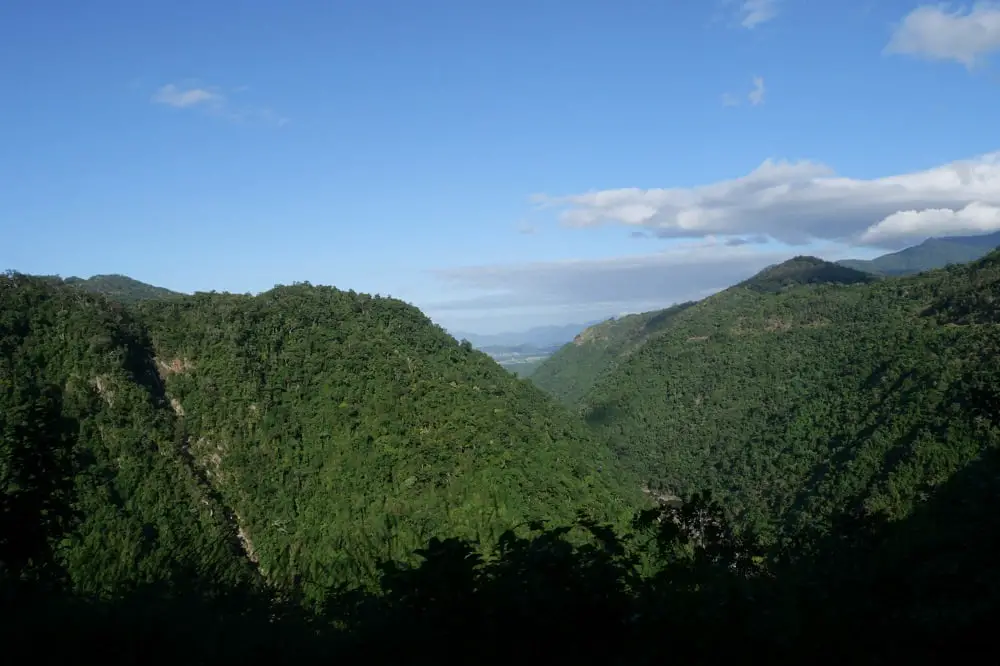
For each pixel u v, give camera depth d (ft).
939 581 22.74
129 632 23.63
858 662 19.70
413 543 102.27
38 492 29.96
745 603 21.04
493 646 20.39
